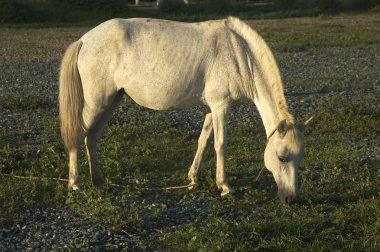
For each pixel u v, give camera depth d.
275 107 7.32
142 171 8.73
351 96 14.08
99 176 7.96
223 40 7.42
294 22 33.25
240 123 11.43
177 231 6.44
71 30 29.59
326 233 6.44
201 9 39.50
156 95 7.50
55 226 6.73
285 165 6.98
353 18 36.03
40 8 35.34
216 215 6.99
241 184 8.15
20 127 11.24
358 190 7.88
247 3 45.03
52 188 7.93
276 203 7.44
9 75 16.91
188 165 9.03
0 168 8.57
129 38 7.38
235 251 5.97
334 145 10.12
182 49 7.36
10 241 6.37
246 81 7.43
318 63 19.11
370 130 11.03
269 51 7.33
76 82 7.48
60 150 9.47
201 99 7.56
